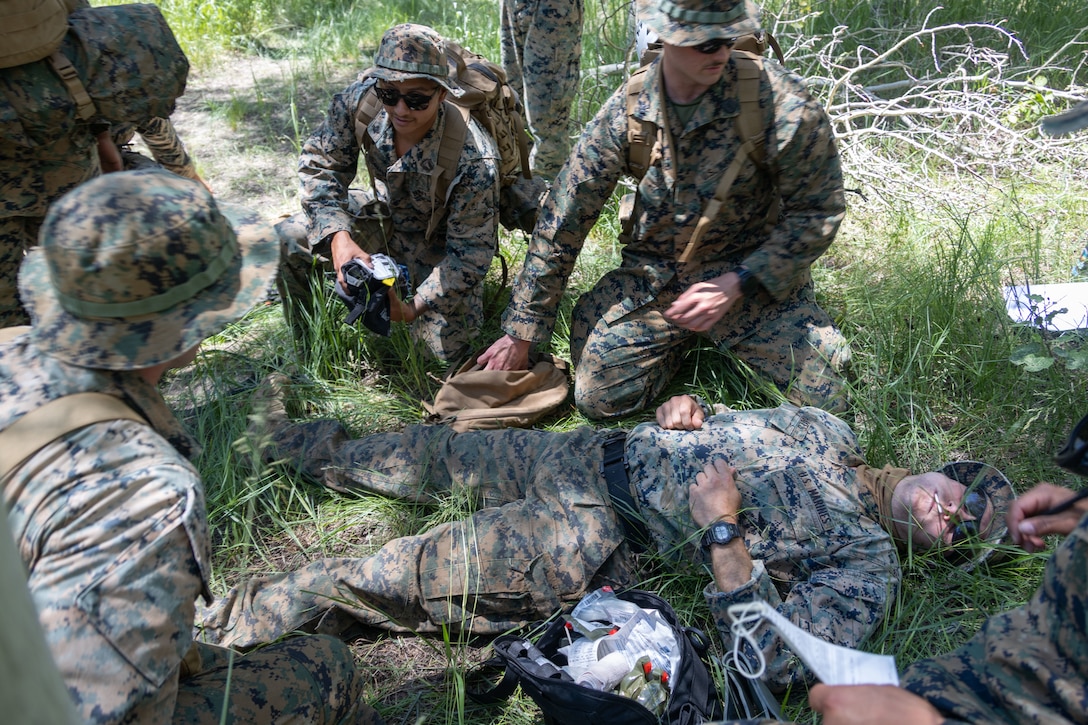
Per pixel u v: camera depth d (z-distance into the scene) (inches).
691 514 98.4
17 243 111.1
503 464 113.4
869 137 195.0
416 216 145.5
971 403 130.0
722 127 117.9
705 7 105.1
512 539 99.3
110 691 53.6
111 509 56.1
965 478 105.6
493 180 135.5
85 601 53.6
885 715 54.3
